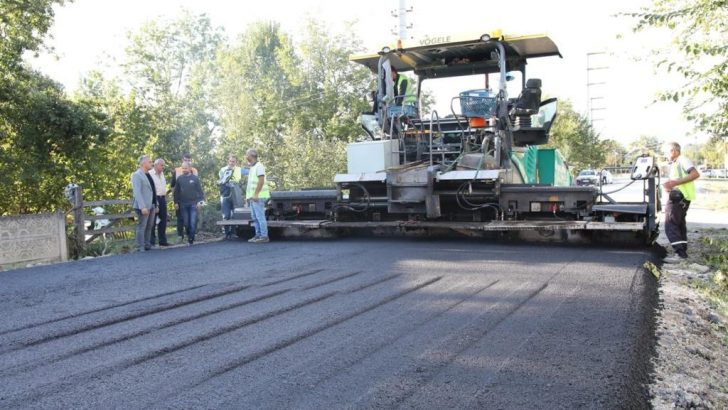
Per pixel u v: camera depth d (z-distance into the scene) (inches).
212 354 162.4
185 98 874.8
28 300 239.5
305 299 225.3
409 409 124.5
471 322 188.5
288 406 127.0
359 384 138.3
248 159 435.2
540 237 382.9
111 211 761.6
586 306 206.7
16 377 147.6
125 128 786.8
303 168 776.3
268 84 1774.1
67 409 127.9
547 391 132.6
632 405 129.0
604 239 364.8
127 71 1263.5
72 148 736.3
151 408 127.6
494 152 381.7
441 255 327.0
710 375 158.1
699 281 270.1
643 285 242.1
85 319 203.0
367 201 410.6
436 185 386.0
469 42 383.2
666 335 183.0
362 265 300.0
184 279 276.4
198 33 1545.3
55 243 397.4
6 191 735.1
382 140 403.9
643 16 331.9
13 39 728.3
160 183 442.9
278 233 459.8
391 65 430.6
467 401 127.9
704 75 322.7
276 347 167.3
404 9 1147.3
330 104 1676.9
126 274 299.1
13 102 708.0
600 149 1414.9
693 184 334.3
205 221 566.3
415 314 199.9
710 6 312.3
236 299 228.7
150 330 187.3
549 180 456.4
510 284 244.8
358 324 189.2
